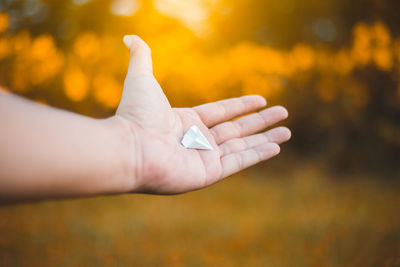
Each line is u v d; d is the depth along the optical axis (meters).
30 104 0.87
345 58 6.39
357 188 5.25
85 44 5.46
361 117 6.59
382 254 2.88
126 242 3.10
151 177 1.06
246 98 1.61
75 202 4.30
